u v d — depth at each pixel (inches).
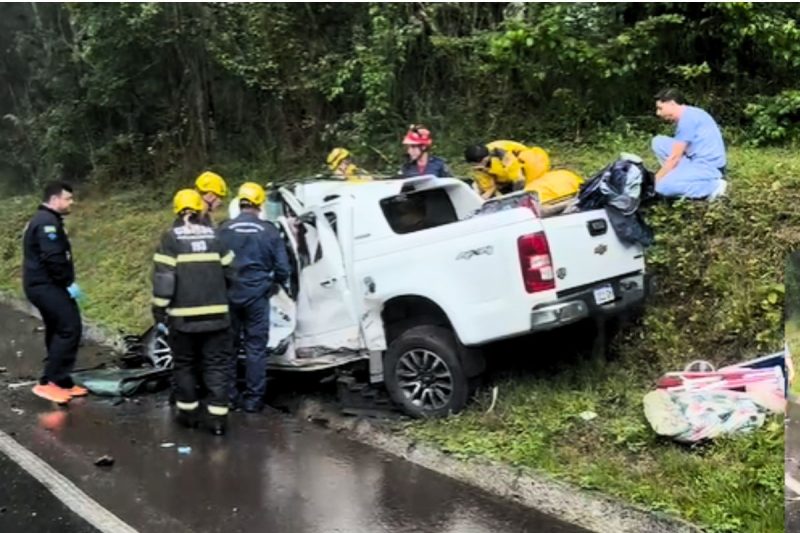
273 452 241.8
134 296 444.1
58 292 295.3
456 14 501.7
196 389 266.5
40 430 267.4
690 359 251.4
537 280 226.7
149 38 588.1
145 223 555.5
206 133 618.8
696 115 285.9
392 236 252.4
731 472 190.4
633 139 416.5
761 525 170.2
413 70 512.1
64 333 298.2
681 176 282.8
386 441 244.1
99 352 375.6
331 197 269.9
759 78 416.5
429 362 249.3
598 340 265.4
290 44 542.6
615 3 430.9
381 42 495.8
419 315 258.1
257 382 279.1
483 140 471.8
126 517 199.6
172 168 633.6
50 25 722.8
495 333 231.6
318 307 269.3
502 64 447.5
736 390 217.2
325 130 545.3
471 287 234.7
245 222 271.7
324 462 232.7
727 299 255.3
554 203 267.4
